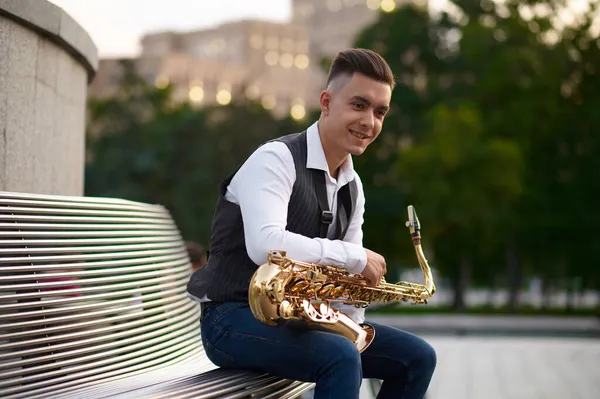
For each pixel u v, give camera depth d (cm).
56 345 315
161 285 394
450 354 1645
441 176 3509
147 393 300
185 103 5312
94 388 316
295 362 315
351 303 347
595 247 3947
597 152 3953
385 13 4838
